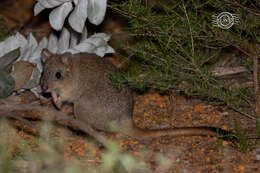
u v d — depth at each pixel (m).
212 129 5.99
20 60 7.44
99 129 6.82
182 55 6.86
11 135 6.27
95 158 5.62
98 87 6.66
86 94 6.75
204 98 7.44
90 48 7.65
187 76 6.41
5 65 7.07
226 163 5.39
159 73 6.35
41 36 10.41
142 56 6.71
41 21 11.23
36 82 7.49
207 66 6.95
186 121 6.90
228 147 5.82
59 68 6.68
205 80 6.34
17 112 7.18
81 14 6.48
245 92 7.00
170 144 6.04
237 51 7.72
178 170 5.26
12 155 5.50
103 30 10.34
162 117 7.11
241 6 6.08
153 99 7.77
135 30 6.63
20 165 5.25
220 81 6.66
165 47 6.45
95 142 6.09
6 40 7.77
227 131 5.95
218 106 7.30
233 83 7.47
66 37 7.80
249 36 6.49
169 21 6.43
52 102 7.82
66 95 6.87
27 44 7.76
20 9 11.86
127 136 6.47
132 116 6.80
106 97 6.59
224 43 6.59
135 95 7.99
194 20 6.45
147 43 6.72
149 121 7.00
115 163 4.74
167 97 7.80
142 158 5.61
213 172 5.18
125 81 6.26
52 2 6.63
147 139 6.27
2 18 11.04
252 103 7.00
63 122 6.90
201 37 6.50
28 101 7.79
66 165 5.20
